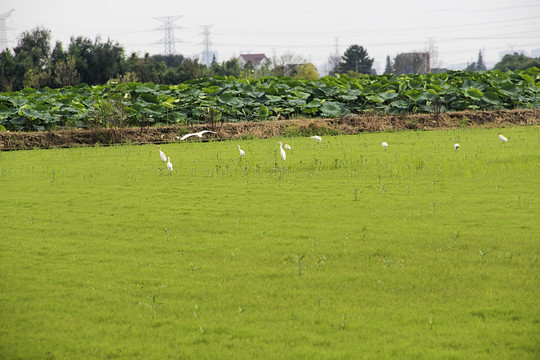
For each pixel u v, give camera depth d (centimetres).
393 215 2436
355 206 2630
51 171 3950
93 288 1605
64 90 8150
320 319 1369
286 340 1263
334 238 2081
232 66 17938
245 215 2502
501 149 4578
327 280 1639
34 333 1317
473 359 1155
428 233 2127
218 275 1700
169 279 1670
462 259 1808
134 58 16962
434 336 1269
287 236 2136
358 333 1290
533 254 1841
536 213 2409
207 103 7050
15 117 6394
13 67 15062
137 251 1978
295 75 18038
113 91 7219
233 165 4053
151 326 1352
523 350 1192
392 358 1167
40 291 1587
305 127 6400
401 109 7681
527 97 8388
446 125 6875
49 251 1983
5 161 4547
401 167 3647
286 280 1650
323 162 4081
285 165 3969
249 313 1412
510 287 1557
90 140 5816
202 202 2795
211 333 1306
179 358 1189
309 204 2691
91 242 2103
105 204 2797
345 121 6706
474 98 7700
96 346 1242
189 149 5128
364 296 1515
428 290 1548
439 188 3019
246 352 1205
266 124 6494
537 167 3559
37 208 2720
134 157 4650
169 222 2392
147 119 6712
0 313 1430
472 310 1402
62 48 16575
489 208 2520
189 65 16038
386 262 1770
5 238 2170
